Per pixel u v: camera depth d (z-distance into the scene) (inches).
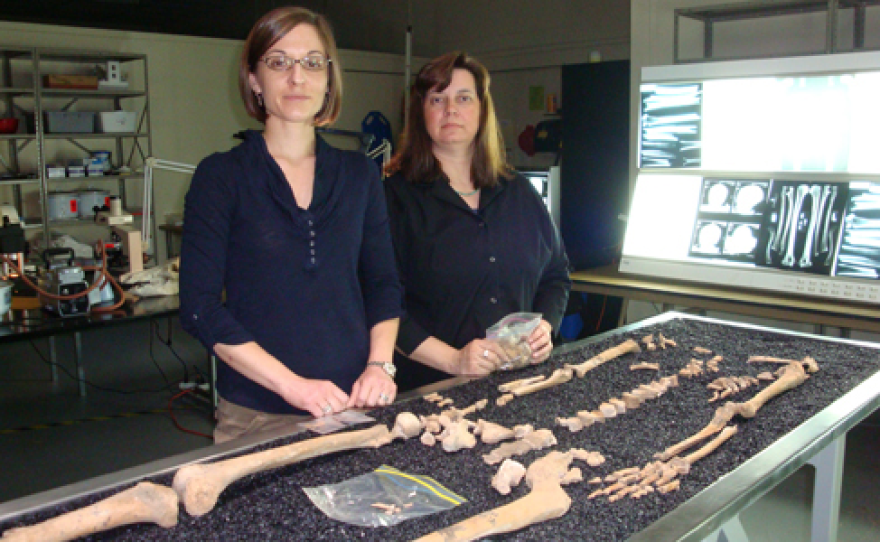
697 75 126.0
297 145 57.4
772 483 45.0
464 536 36.6
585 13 276.1
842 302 112.7
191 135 272.5
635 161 176.7
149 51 258.8
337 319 57.7
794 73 115.6
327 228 56.7
